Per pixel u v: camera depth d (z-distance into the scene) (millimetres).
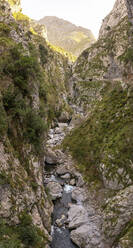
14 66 25000
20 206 18234
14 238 15281
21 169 20844
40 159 28219
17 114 22859
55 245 20969
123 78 43562
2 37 29406
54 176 35219
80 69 101625
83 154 37531
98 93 78562
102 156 32844
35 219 19703
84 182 31969
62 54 140250
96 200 27844
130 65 42219
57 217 25094
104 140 35438
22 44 32750
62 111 74062
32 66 28250
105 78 85875
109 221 22672
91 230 22453
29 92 27141
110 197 26719
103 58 91250
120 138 32000
